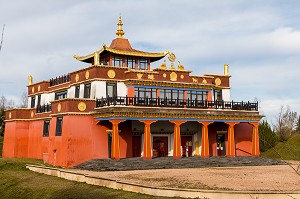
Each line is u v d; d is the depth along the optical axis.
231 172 35.78
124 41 54.69
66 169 38.62
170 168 40.25
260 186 26.50
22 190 31.62
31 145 55.53
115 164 40.31
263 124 62.84
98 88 47.06
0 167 42.16
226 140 54.62
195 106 51.12
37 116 54.59
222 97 56.38
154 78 49.69
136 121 48.75
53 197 28.19
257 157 50.06
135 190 26.20
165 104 48.75
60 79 56.25
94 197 26.12
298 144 58.97
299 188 25.73
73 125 44.16
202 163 43.69
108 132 46.09
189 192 23.47
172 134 51.75
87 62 56.59
